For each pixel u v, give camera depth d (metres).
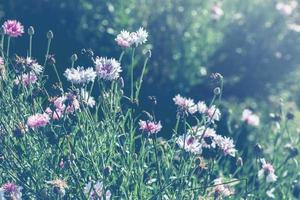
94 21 1.97
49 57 1.27
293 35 2.30
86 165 1.16
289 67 2.28
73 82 1.18
